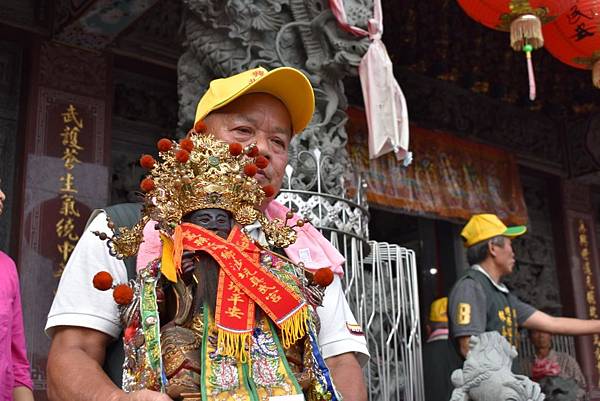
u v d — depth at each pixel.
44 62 6.38
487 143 10.19
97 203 6.31
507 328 4.33
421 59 9.72
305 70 4.12
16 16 6.33
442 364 5.00
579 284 10.66
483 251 4.61
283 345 1.48
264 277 1.50
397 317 3.92
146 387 1.41
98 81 6.62
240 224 1.60
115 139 7.08
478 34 10.11
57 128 6.29
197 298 1.47
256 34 4.04
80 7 6.02
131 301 1.49
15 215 6.02
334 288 2.11
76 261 1.76
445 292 9.98
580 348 10.20
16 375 2.62
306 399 1.50
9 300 2.55
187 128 4.15
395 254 4.12
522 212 10.15
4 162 6.20
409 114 9.58
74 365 1.59
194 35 4.12
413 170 9.27
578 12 4.73
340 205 3.76
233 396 1.39
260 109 2.05
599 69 4.92
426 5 9.70
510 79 10.52
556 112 10.95
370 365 3.90
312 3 4.11
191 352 1.43
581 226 10.96
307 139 3.99
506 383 3.31
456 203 9.52
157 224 1.65
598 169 10.74
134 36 7.04
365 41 4.09
